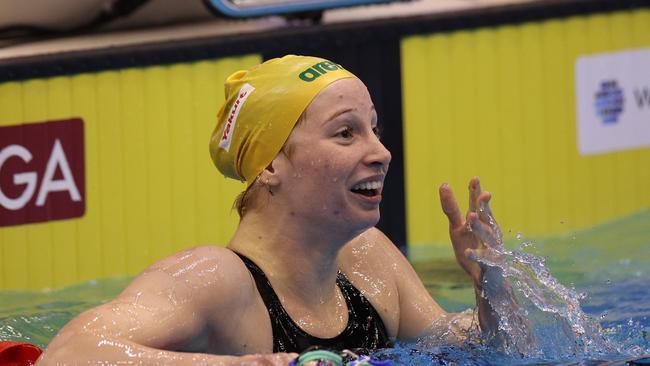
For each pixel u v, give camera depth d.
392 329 9.23
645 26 17.89
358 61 16.72
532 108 17.50
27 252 15.55
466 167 17.25
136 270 16.00
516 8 17.33
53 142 15.61
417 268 15.08
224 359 7.28
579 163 17.72
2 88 15.37
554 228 17.58
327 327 8.58
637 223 17.39
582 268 14.46
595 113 17.77
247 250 8.51
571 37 17.59
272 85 8.42
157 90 15.98
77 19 16.73
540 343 9.16
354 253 9.42
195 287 7.84
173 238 16.14
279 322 8.30
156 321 7.60
